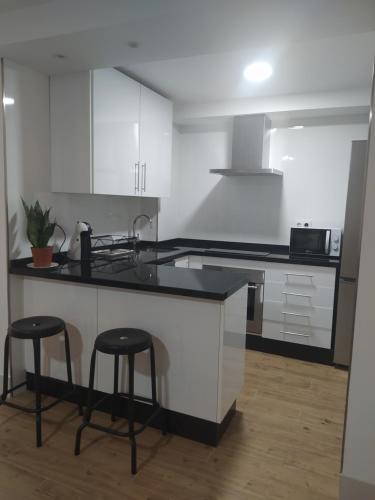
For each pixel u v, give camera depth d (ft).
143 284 6.82
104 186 9.02
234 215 13.88
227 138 13.66
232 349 7.09
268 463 6.50
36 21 6.64
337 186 12.28
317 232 11.57
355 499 5.74
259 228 13.55
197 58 8.91
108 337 6.44
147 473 6.15
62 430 7.23
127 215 12.78
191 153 14.32
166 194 12.17
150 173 11.07
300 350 11.29
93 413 7.82
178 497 5.68
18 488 5.78
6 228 7.99
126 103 9.62
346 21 5.70
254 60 8.96
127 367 7.41
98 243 11.19
